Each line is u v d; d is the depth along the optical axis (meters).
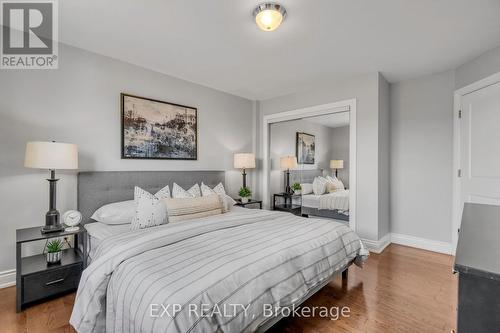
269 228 2.17
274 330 1.71
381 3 1.94
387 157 3.63
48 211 2.29
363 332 1.69
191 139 3.64
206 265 1.40
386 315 1.88
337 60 2.96
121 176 2.84
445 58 2.90
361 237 3.39
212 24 2.23
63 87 2.55
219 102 4.05
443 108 3.29
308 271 1.72
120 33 2.38
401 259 3.01
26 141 2.35
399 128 3.65
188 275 1.29
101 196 2.69
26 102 2.35
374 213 3.28
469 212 0.99
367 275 2.57
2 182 2.24
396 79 3.58
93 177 2.64
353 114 3.47
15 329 1.70
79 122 2.64
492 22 2.19
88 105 2.71
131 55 2.84
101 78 2.80
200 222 2.18
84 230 2.23
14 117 2.29
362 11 2.04
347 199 3.57
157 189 3.16
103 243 1.88
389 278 2.50
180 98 3.53
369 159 3.32
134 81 3.07
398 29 2.30
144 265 1.42
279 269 1.54
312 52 2.77
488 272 0.50
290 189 4.26
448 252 3.22
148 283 1.26
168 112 3.37
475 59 2.87
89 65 2.72
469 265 0.53
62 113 2.54
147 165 3.17
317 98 3.89
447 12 2.05
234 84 3.79
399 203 3.64
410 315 1.88
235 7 1.99
